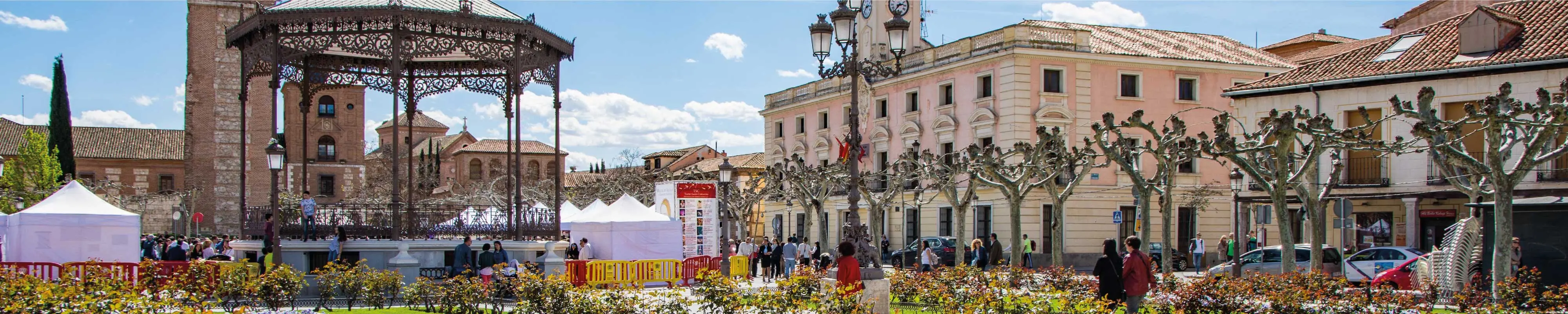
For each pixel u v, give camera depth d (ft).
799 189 156.66
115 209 79.10
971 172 112.16
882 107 184.65
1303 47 188.75
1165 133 94.89
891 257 156.35
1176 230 153.48
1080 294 56.13
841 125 192.54
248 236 82.33
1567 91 68.69
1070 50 150.92
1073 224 149.69
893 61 179.83
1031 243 132.67
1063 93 150.30
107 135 288.92
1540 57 97.91
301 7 75.10
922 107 171.83
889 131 179.83
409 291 60.95
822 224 149.79
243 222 82.64
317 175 242.78
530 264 67.15
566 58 86.74
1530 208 65.77
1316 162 96.37
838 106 194.18
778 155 217.77
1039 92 149.48
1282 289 54.85
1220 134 80.33
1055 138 104.32
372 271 63.16
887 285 53.26
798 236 212.02
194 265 58.80
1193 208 151.02
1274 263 101.91
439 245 78.18
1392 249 91.30
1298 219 135.54
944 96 167.32
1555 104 64.34
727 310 47.09
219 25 212.43
